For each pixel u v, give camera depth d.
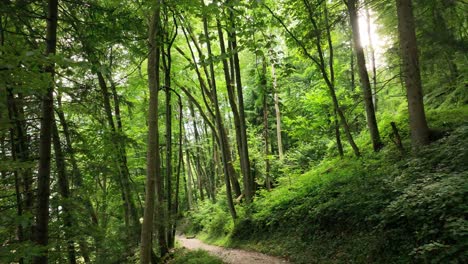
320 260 8.01
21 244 4.19
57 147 7.21
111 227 12.40
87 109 7.95
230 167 18.56
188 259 10.74
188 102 26.78
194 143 29.05
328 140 20.41
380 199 7.66
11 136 5.56
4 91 4.05
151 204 8.35
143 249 8.11
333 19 14.35
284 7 13.68
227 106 26.78
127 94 14.52
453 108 11.63
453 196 5.56
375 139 12.39
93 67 4.88
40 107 5.80
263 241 12.01
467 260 4.54
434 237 5.44
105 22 7.00
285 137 27.19
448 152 7.59
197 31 17.38
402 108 15.91
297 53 14.83
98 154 9.15
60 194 7.11
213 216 20.88
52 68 4.85
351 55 21.05
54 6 5.50
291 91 26.59
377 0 12.22
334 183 10.93
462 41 9.64
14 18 5.10
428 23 10.27
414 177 7.55
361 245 7.11
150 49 8.43
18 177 5.73
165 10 9.15
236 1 6.60
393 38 13.24
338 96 16.78
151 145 8.56
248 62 21.28
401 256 5.90
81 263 8.62
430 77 12.87
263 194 15.80
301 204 11.57
